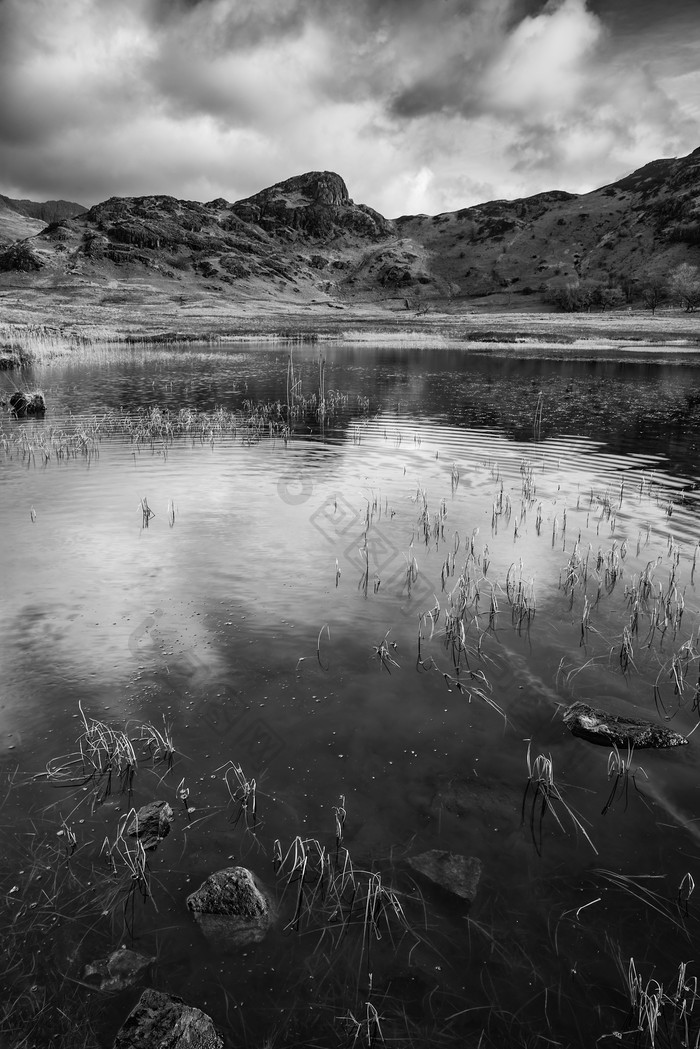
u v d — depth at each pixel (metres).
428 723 5.37
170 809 4.34
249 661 6.20
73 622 6.82
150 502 11.19
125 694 5.62
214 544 9.15
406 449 16.50
